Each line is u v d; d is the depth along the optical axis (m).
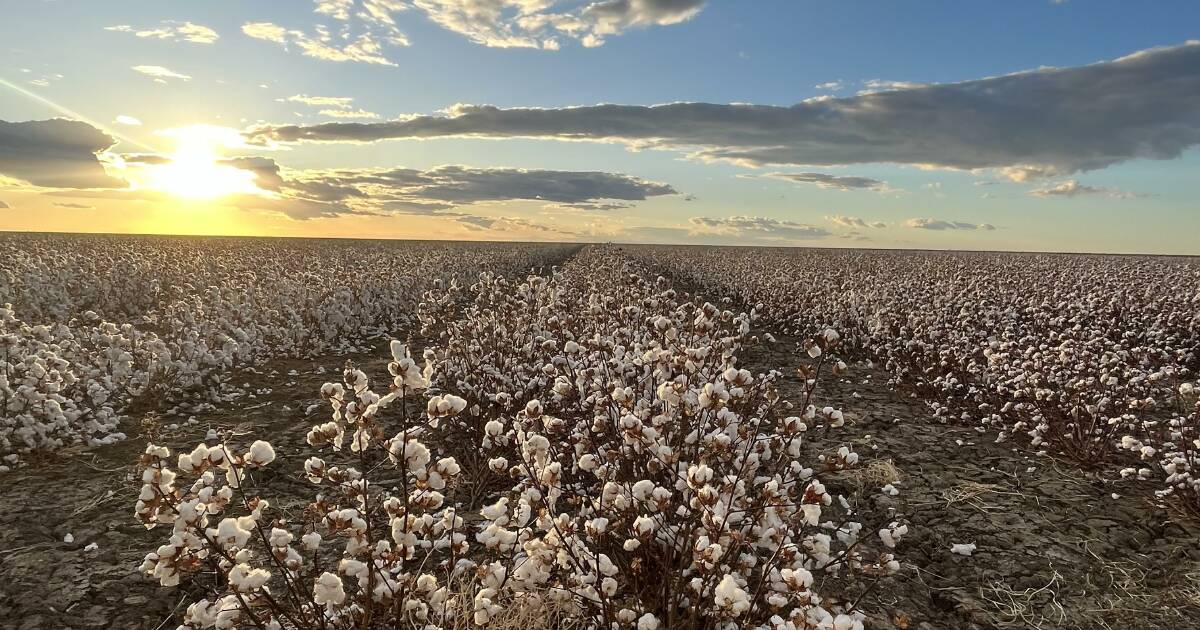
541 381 6.20
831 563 3.29
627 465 3.76
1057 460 6.34
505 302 8.04
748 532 2.98
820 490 2.89
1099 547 4.62
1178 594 4.03
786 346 12.81
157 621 3.50
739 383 3.14
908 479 5.85
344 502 4.70
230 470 2.60
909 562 4.40
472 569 3.46
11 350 6.33
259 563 3.99
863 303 13.19
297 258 30.27
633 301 8.06
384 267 23.30
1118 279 21.03
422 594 2.75
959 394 8.59
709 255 56.53
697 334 4.70
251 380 9.10
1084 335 10.41
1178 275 23.58
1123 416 6.21
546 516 2.97
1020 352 8.47
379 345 12.38
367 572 2.65
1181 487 5.05
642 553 3.30
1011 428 7.14
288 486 5.34
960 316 11.91
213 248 36.91
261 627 2.56
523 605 3.00
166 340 9.46
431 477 2.74
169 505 2.47
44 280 13.93
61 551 4.21
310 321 12.27
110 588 3.79
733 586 2.45
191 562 2.50
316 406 7.72
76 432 6.28
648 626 2.57
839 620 2.28
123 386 7.56
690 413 3.56
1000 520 5.05
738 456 3.51
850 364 11.17
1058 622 3.76
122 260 19.97
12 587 3.77
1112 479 5.86
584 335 6.42
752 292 19.69
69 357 7.65
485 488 5.07
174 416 7.31
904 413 8.05
